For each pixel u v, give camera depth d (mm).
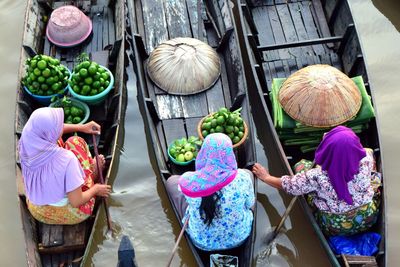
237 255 4582
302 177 4406
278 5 6383
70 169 4156
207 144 3887
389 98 5926
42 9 6121
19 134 4930
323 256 5023
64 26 5770
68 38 5820
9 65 6215
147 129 5750
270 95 5438
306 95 4988
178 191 4715
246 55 5938
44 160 4066
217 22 6109
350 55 5664
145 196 5422
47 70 5098
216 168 3891
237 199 4070
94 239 5059
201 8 6227
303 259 5062
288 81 5199
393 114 5789
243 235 4406
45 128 3977
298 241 5141
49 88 5219
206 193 3928
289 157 4957
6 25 6531
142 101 5801
